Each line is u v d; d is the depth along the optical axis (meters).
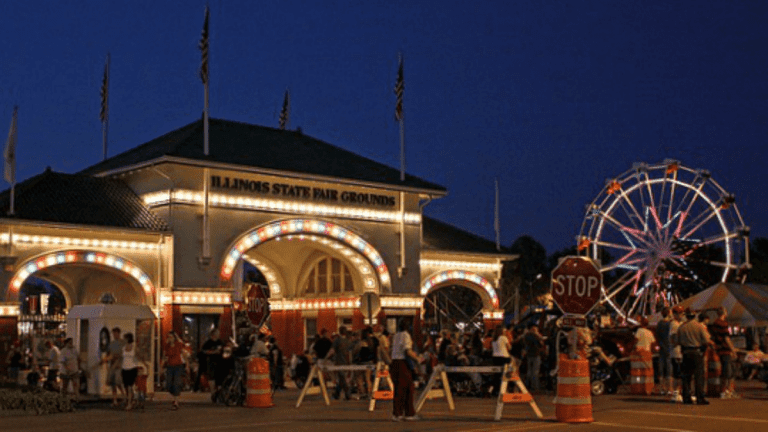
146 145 38.94
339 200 37.84
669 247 48.59
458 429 16.89
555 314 29.89
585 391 17.83
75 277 35.41
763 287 37.38
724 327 24.16
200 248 33.78
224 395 24.61
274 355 31.00
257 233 35.22
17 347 28.58
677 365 23.42
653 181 49.06
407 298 39.69
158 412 22.25
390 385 22.09
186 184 33.72
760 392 26.14
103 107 40.62
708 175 47.31
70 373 25.86
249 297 33.44
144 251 32.97
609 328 30.08
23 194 31.84
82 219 31.42
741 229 46.81
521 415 19.61
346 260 39.25
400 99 40.72
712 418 18.19
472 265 43.34
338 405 23.64
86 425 18.97
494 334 25.58
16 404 22.12
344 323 40.53
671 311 24.67
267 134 40.38
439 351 30.11
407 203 40.19
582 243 49.19
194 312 33.19
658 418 18.23
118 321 26.95
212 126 38.44
